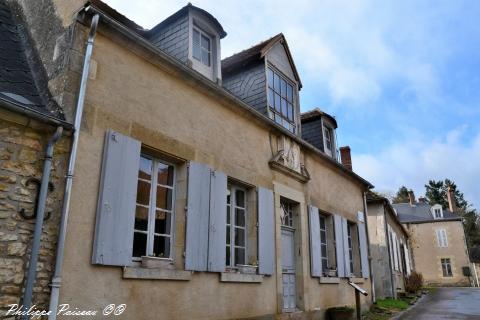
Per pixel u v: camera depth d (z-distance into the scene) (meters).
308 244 9.80
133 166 5.61
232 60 9.95
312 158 10.87
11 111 4.46
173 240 6.31
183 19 7.51
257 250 7.88
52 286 4.43
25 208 4.45
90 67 5.38
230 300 6.96
